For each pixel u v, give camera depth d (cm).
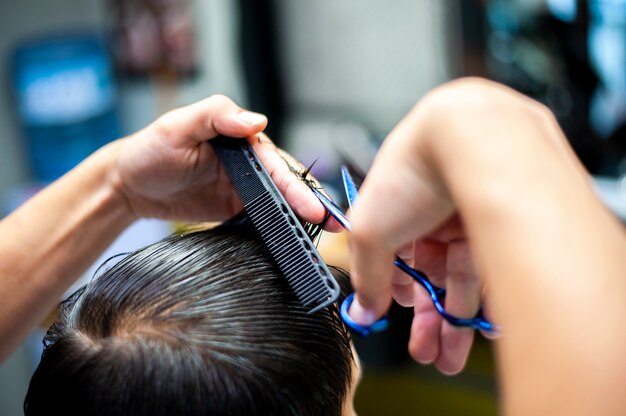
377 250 36
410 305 50
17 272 69
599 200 27
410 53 193
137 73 223
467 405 184
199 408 42
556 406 23
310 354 45
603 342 23
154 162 67
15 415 201
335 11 202
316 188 55
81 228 71
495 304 26
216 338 43
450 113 29
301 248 46
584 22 154
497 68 169
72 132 196
